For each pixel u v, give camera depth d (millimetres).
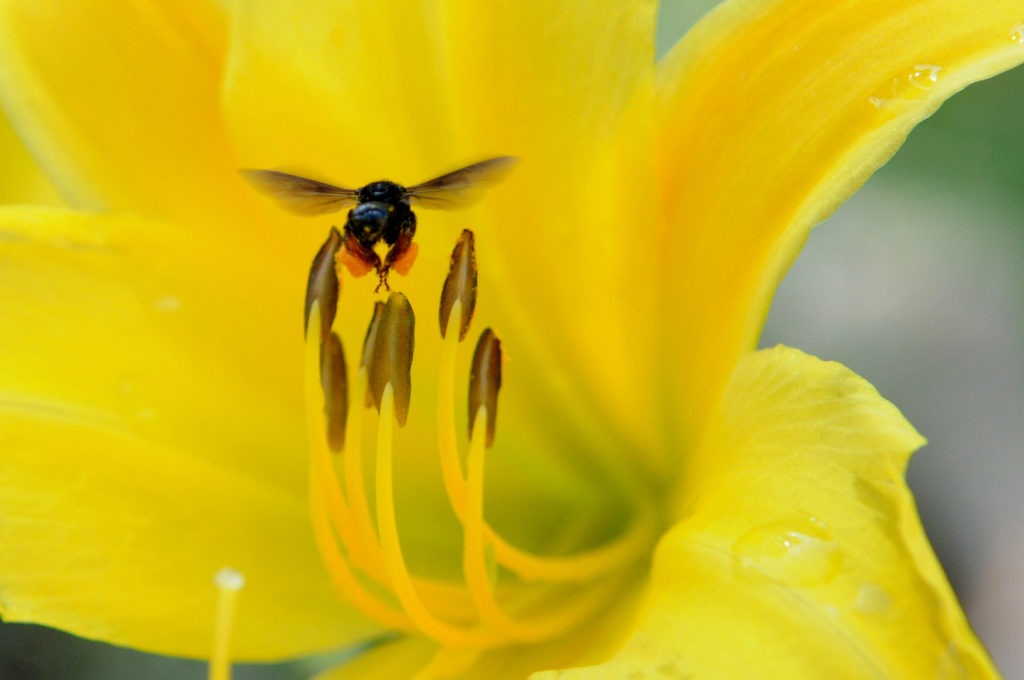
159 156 239
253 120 236
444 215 240
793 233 224
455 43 234
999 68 219
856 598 212
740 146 227
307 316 232
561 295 240
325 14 234
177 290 240
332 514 234
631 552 241
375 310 232
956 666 208
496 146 235
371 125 237
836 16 225
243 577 240
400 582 231
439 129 236
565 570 238
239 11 234
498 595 242
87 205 240
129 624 237
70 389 238
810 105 224
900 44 223
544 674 218
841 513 215
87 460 238
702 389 234
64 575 236
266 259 240
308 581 242
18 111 240
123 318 239
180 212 239
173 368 240
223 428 241
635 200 233
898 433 216
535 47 232
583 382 244
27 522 236
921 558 210
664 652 218
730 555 218
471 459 231
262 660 240
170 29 239
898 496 214
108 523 238
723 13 229
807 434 219
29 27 240
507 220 238
